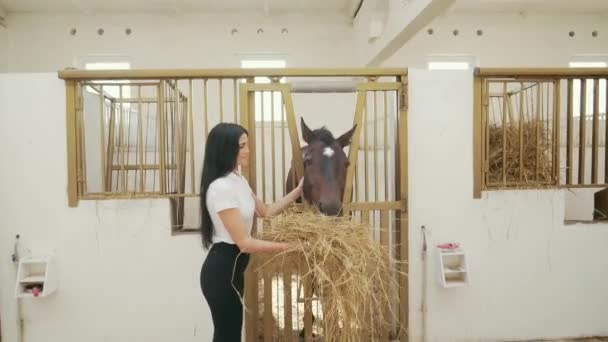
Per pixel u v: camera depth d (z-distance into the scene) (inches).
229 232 55.9
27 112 85.0
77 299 86.7
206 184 57.6
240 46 213.6
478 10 211.3
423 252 89.4
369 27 162.7
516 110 177.9
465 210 90.7
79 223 86.1
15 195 85.4
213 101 195.8
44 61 207.3
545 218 91.7
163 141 86.7
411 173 89.4
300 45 215.8
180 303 87.7
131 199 86.1
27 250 85.8
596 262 93.0
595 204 100.0
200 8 208.1
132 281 87.0
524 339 93.0
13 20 205.5
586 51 218.1
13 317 86.0
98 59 211.8
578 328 93.7
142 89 189.6
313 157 78.8
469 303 91.4
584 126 92.5
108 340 87.5
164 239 86.9
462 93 89.5
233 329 58.9
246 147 59.9
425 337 90.7
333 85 86.6
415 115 88.9
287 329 85.4
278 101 184.1
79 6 197.6
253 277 85.4
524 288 92.3
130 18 209.5
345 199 85.9
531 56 216.7
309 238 65.1
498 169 94.7
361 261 63.0
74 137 85.1
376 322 85.7
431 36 214.4
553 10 213.3
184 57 211.8
